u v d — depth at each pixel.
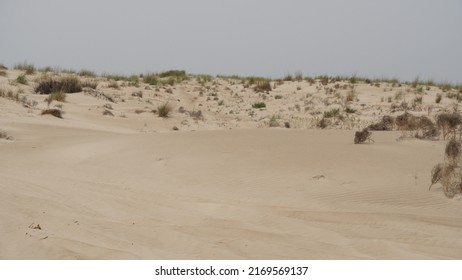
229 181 10.12
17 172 10.71
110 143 13.61
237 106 30.25
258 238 7.02
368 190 9.40
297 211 8.30
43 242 6.21
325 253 6.42
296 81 36.75
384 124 17.50
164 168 11.13
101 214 8.06
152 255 6.20
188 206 8.66
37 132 16.38
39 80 29.39
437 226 7.59
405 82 35.75
